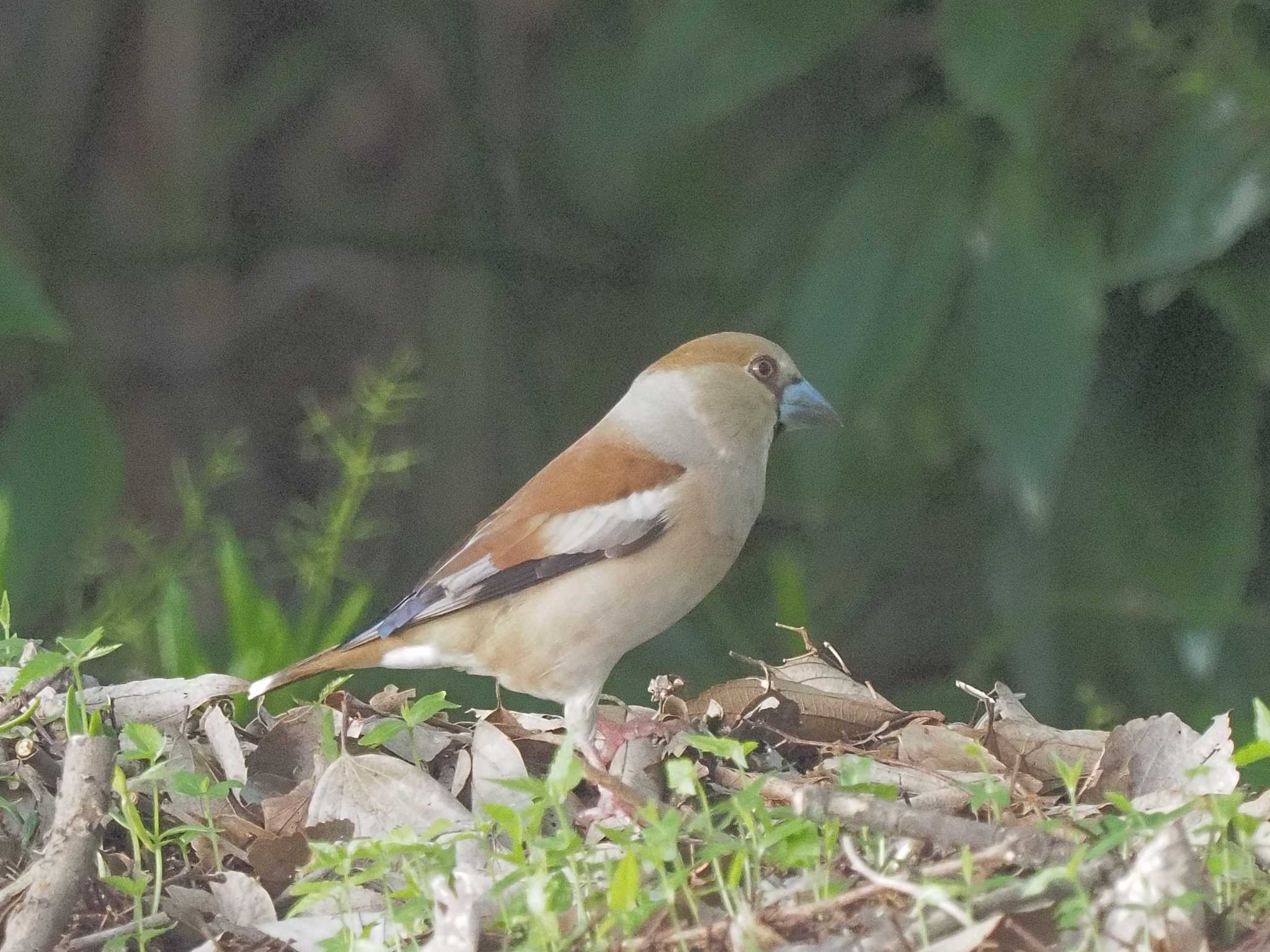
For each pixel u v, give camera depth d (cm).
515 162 1597
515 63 1705
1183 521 1079
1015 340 1038
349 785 743
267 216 1680
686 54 1119
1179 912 571
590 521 879
